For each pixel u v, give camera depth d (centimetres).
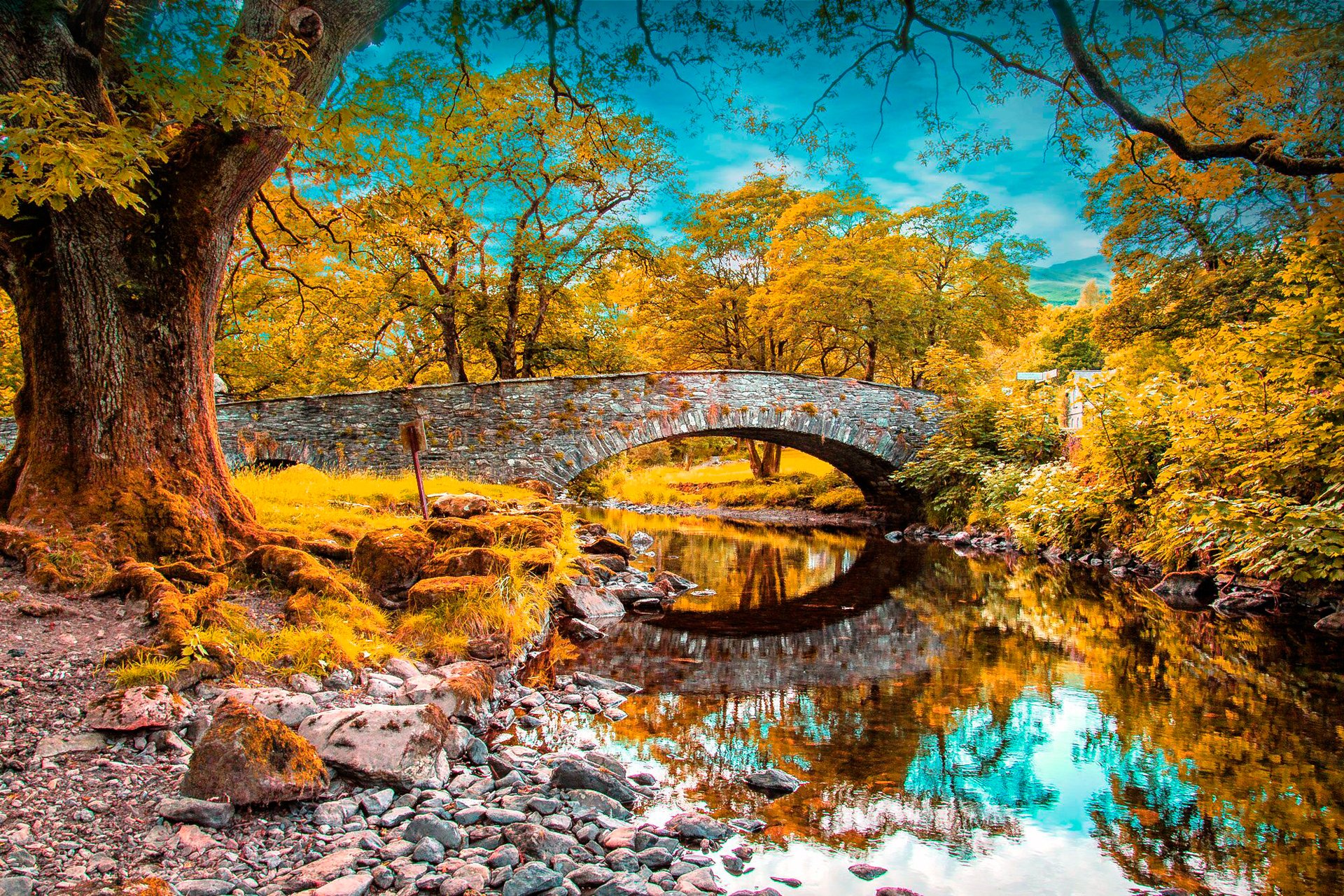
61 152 415
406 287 2148
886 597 1086
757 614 958
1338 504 839
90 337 593
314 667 480
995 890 323
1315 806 404
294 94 530
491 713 524
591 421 1817
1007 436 1875
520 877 299
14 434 1566
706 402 1917
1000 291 2533
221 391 1897
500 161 1861
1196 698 595
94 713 365
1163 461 1188
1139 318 1955
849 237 2552
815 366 3247
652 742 491
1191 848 362
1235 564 1001
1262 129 663
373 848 318
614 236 2116
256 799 326
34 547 532
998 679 651
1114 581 1173
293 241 1025
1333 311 856
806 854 350
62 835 288
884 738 504
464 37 743
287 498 962
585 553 1228
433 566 723
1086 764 462
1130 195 1349
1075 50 638
